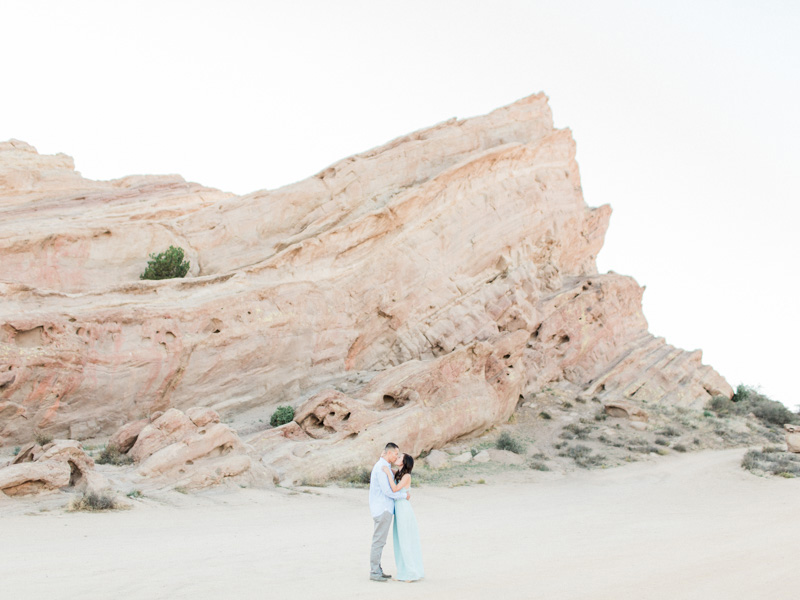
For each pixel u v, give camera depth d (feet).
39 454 59.93
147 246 109.91
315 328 112.06
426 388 101.14
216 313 99.30
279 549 39.42
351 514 60.70
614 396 142.31
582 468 99.30
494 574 32.14
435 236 131.95
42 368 80.12
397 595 27.58
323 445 84.74
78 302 89.92
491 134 154.20
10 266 96.22
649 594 28.19
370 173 134.41
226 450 72.90
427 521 56.18
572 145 170.81
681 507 68.28
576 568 33.55
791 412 154.51
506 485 85.51
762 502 71.92
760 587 30.40
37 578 29.45
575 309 149.18
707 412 141.90
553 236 156.46
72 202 123.85
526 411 127.03
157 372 91.20
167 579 29.63
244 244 119.24
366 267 121.90
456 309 130.11
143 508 56.08
